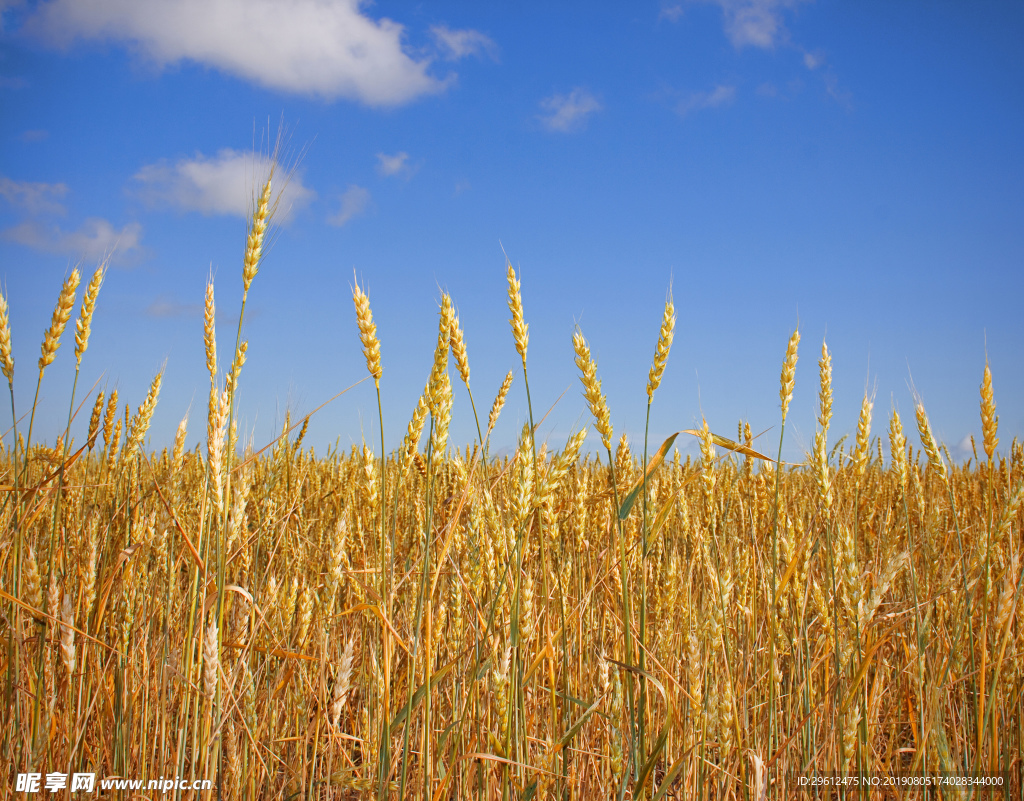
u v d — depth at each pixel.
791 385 0.70
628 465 0.77
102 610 0.71
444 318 0.59
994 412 0.70
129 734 0.68
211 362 0.61
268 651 0.68
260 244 0.61
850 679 0.64
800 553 0.76
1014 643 0.74
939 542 0.98
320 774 0.73
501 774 0.67
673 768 0.59
